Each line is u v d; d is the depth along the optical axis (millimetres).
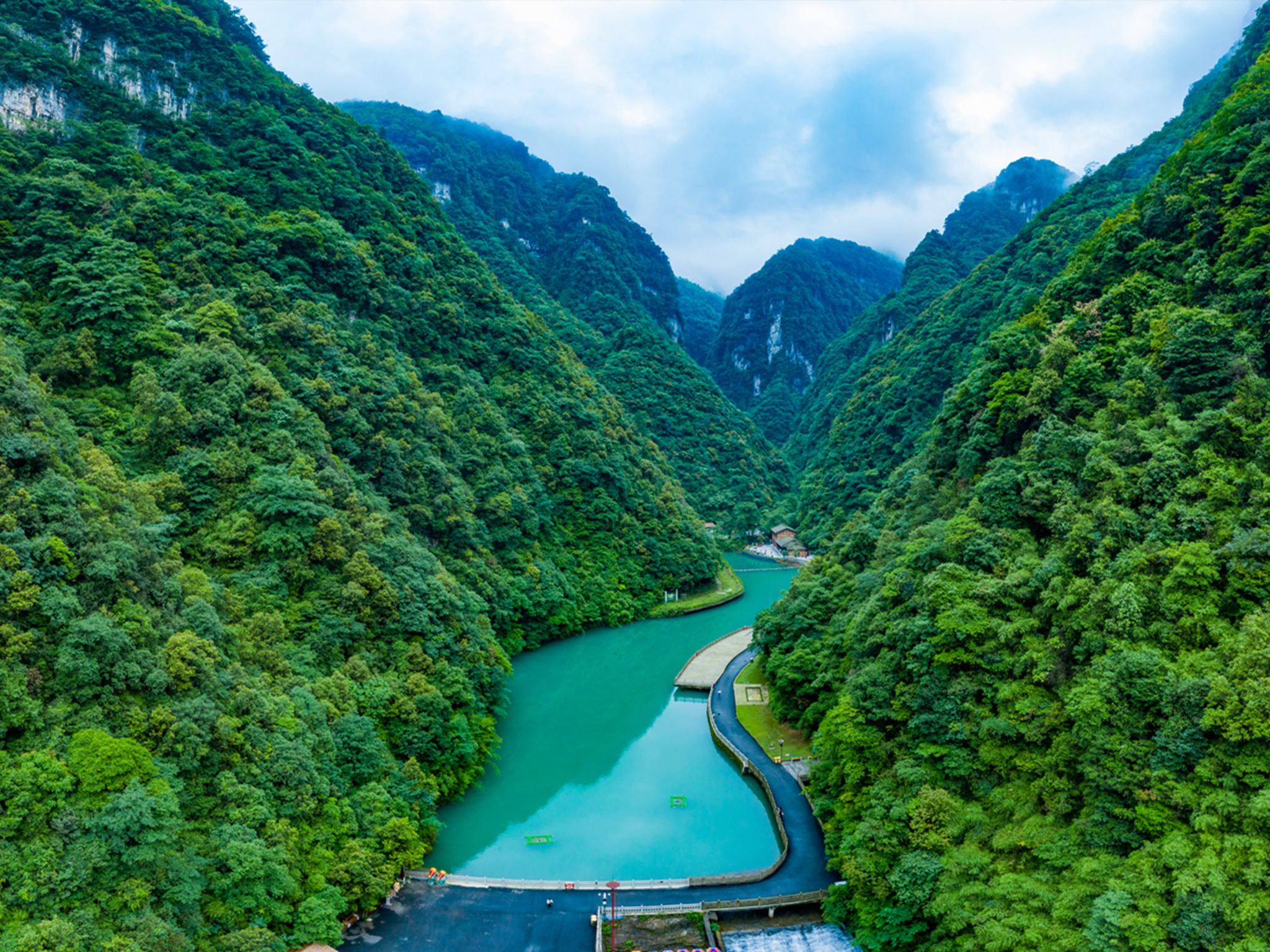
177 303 75125
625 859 53344
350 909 44125
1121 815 34656
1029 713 41875
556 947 42438
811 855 51094
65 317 68688
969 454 66250
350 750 50344
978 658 46031
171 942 32875
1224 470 44000
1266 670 32594
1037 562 49125
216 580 57094
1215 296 55781
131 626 41562
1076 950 31391
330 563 64188
